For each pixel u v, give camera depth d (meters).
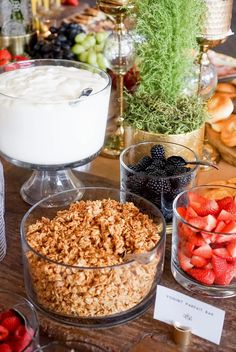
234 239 0.82
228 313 0.84
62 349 0.78
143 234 0.85
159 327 0.82
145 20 1.05
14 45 1.76
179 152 1.04
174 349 0.80
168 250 0.97
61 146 0.99
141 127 1.06
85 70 1.09
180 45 1.06
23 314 0.77
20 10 1.73
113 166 1.24
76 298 0.79
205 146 1.27
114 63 1.25
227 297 0.87
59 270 0.78
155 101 1.08
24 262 0.83
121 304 0.80
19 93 0.98
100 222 0.87
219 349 0.79
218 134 1.26
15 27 1.74
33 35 1.79
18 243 0.99
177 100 1.10
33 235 0.86
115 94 1.44
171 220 1.00
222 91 1.37
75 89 1.00
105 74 1.06
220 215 0.86
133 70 1.41
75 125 0.97
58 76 1.04
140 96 1.10
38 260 0.80
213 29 1.13
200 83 1.20
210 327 0.79
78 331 0.81
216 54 1.66
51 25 1.94
